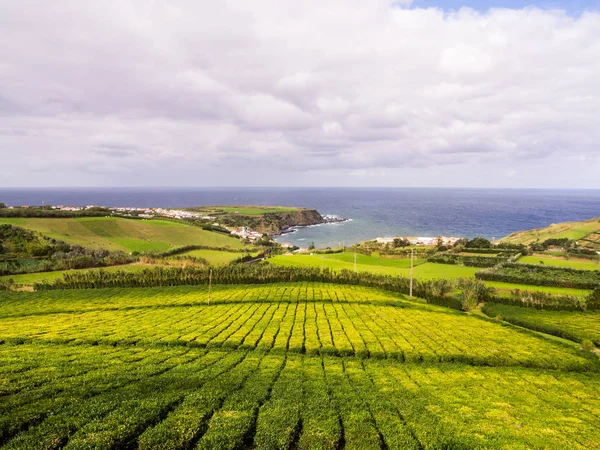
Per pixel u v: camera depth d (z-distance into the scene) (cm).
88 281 8956
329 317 6216
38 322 5709
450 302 7575
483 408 2953
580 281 8750
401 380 3609
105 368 3397
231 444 2133
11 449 1948
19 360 3494
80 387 2812
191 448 2136
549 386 3741
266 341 4759
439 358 4456
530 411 2983
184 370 3475
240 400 2755
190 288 8850
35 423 2227
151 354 4056
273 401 2781
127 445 2116
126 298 7844
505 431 2508
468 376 3906
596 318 6569
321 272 10050
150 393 2766
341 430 2453
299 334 5156
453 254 12888
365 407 2767
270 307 6931
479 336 5350
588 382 3947
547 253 12788
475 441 2322
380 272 10600
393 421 2545
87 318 6041
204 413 2467
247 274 9700
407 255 13800
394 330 5491
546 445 2353
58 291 8419
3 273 9562
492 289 8150
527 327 6150
